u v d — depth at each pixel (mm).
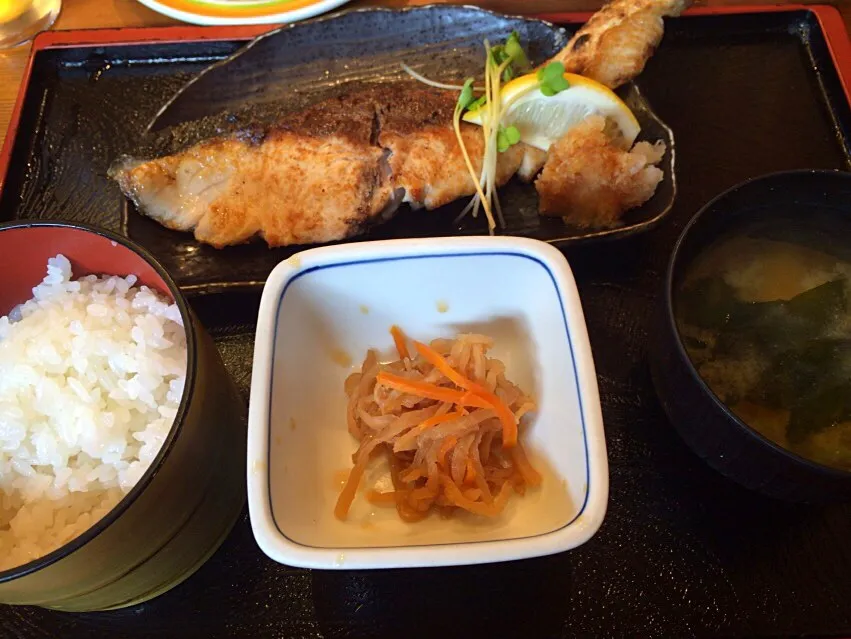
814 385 225
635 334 283
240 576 239
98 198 328
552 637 228
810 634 227
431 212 321
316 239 304
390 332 262
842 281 243
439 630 229
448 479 226
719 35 367
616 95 324
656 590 235
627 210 307
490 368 243
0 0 388
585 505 198
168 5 381
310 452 234
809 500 222
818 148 333
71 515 223
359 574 238
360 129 313
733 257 251
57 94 357
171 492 199
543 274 238
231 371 281
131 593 221
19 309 255
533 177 328
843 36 355
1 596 187
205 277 297
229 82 351
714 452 228
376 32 361
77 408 225
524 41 357
